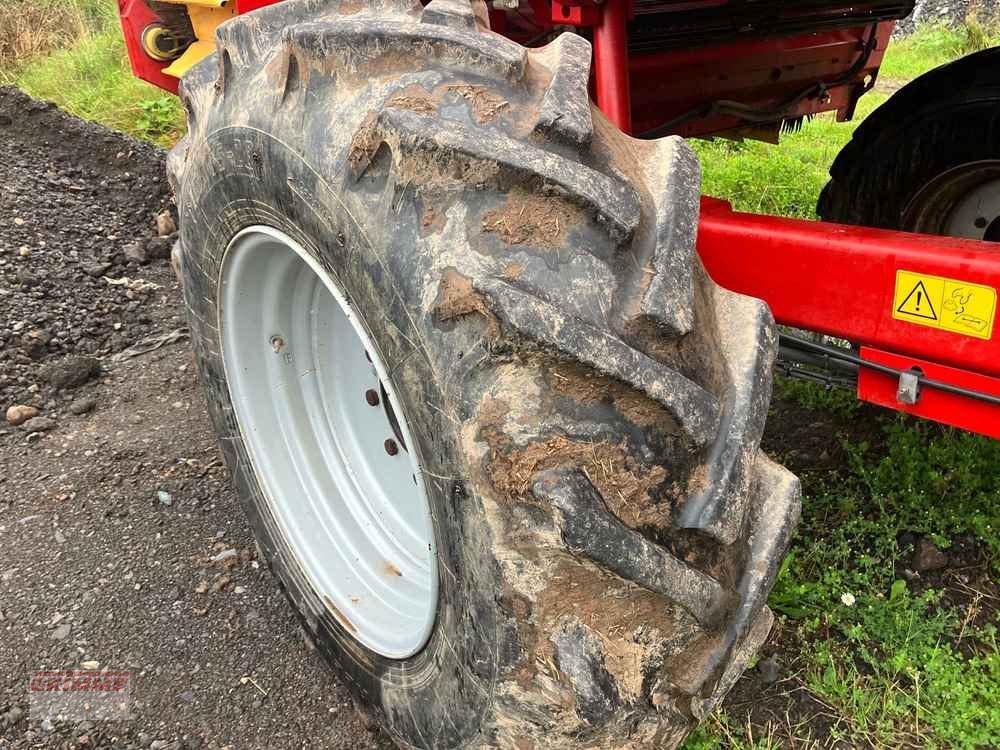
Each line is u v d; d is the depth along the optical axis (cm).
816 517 257
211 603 241
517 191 131
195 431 315
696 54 296
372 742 204
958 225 261
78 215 448
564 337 123
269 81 162
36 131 511
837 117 367
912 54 847
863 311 173
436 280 131
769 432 298
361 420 214
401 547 203
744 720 202
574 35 153
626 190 133
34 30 890
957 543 243
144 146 514
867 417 296
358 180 142
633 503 128
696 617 134
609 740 135
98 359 364
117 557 257
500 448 127
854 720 201
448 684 155
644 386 126
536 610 131
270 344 207
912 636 215
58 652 227
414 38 144
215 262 194
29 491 284
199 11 268
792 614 225
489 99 136
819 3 303
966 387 163
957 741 194
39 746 204
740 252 187
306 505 212
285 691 216
